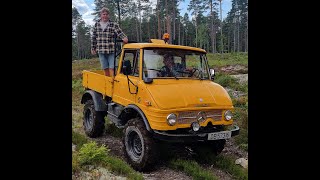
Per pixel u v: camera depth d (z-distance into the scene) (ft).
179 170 17.35
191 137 16.07
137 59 18.69
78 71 75.51
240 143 21.50
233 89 41.34
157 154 16.71
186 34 180.14
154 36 151.23
